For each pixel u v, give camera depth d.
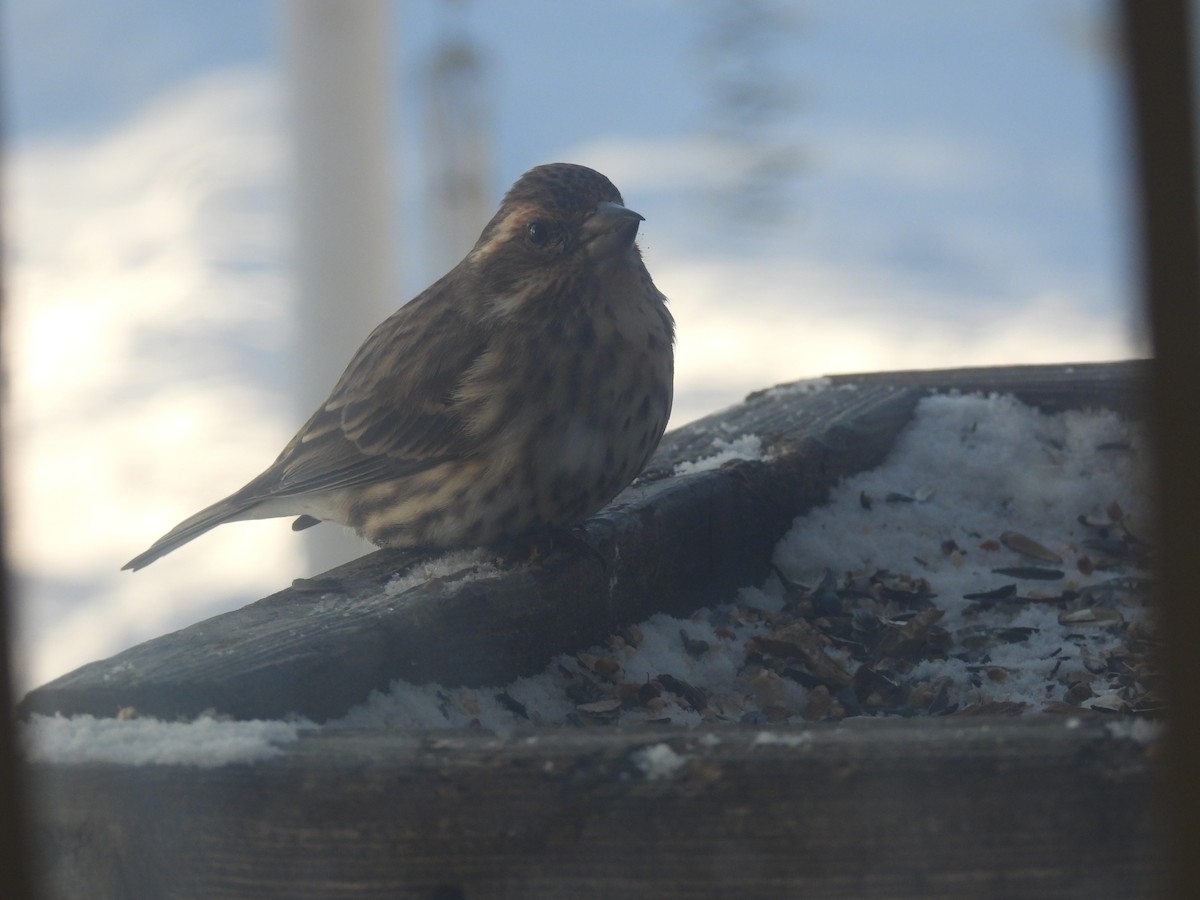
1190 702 3.14
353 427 3.37
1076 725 3.19
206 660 3.24
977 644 3.34
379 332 3.38
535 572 3.31
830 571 3.38
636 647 3.33
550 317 3.35
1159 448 3.11
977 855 3.18
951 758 3.18
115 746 3.20
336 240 3.65
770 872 3.18
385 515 3.36
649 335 3.35
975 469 3.41
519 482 3.34
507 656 3.30
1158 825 3.18
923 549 3.38
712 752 3.19
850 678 3.32
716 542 3.36
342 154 3.64
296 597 3.29
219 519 3.40
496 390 3.34
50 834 3.20
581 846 3.19
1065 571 3.38
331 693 3.25
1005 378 3.44
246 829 3.19
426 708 3.27
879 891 3.18
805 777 3.18
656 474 3.37
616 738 3.19
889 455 3.42
